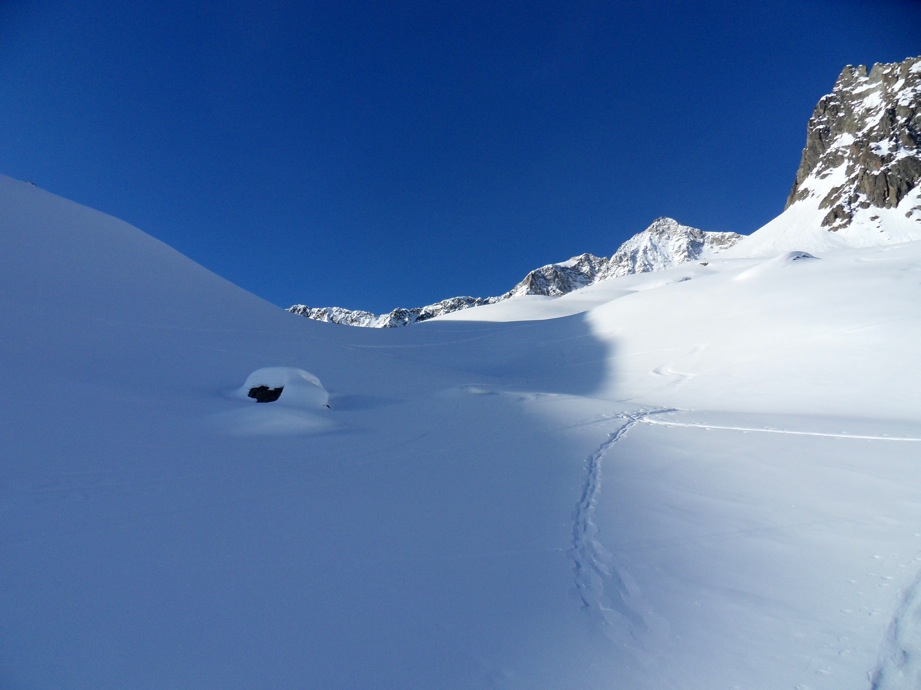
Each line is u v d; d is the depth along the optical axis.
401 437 8.00
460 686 2.21
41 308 14.05
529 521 4.27
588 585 3.12
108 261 19.95
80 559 3.22
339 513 4.38
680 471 5.98
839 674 2.25
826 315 18.36
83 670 2.19
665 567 3.37
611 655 2.44
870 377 13.08
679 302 28.17
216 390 11.41
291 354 18.08
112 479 4.86
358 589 3.03
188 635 2.49
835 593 2.95
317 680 2.22
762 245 97.12
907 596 2.86
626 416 10.64
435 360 29.12
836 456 6.50
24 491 4.34
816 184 104.12
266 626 2.60
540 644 2.52
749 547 3.66
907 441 7.31
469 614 2.78
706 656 2.42
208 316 19.75
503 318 58.47
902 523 4.02
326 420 8.72
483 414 10.67
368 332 38.19
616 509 4.59
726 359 17.67
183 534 3.73
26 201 20.69
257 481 5.19
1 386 7.71
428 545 3.73
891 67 104.44
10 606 2.63
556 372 22.67
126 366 11.80
